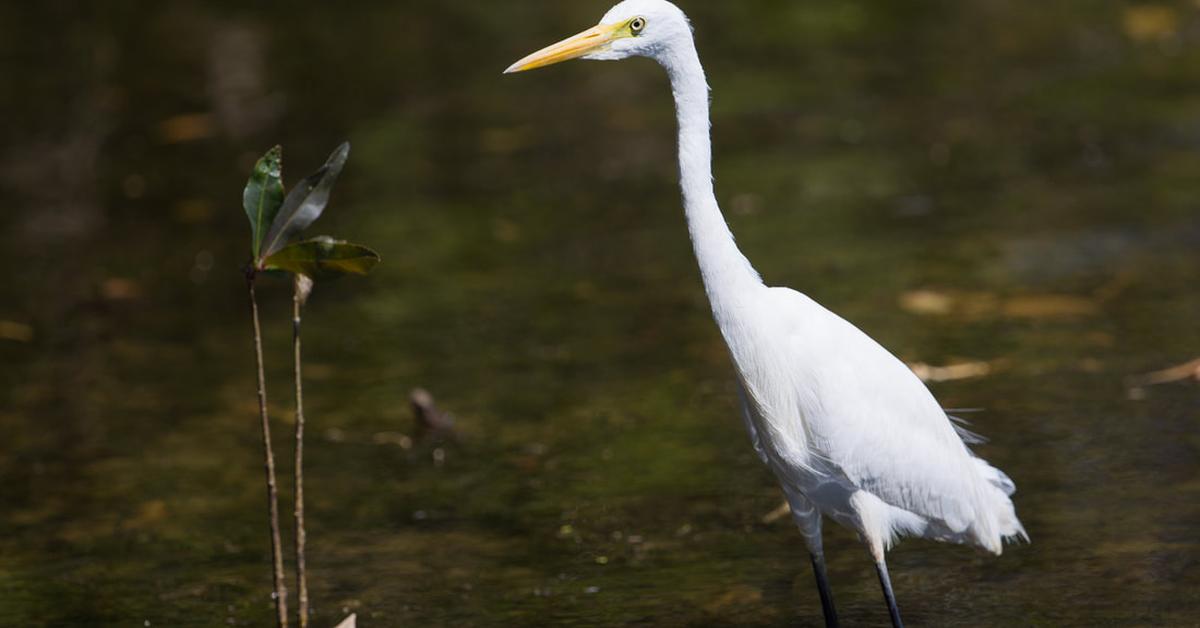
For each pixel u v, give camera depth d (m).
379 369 10.78
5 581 7.79
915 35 19.55
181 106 17.61
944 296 11.38
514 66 6.29
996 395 9.56
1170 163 14.25
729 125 16.39
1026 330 10.65
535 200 14.46
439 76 18.45
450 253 13.16
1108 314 10.87
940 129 15.81
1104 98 16.41
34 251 13.60
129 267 13.15
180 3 22.31
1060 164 14.50
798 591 7.34
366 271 5.66
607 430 9.58
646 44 6.27
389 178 15.13
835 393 6.33
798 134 15.93
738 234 13.08
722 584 7.43
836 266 12.15
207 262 13.23
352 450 9.46
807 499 6.68
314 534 8.28
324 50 19.72
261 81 18.45
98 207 14.70
